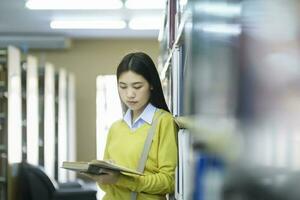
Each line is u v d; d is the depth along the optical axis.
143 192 1.58
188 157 1.09
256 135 0.52
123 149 1.66
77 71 8.14
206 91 0.69
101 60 8.19
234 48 0.57
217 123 0.63
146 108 1.69
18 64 4.48
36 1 5.43
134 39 8.15
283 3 0.49
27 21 6.60
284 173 0.48
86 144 8.21
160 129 1.63
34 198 3.71
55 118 6.56
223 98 0.61
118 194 1.64
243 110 0.55
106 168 1.45
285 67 0.49
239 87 0.56
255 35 0.53
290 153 0.48
